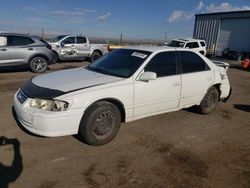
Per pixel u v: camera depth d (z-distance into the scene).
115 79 4.29
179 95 5.12
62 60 15.67
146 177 3.34
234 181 3.36
